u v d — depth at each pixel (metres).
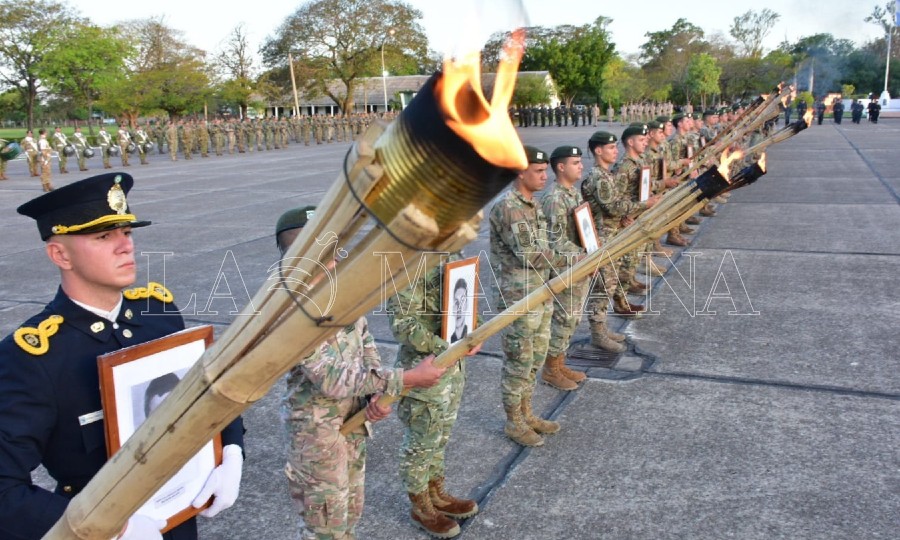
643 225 2.49
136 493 1.18
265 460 4.30
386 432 4.61
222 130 33.44
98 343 1.94
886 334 6.15
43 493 1.67
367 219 0.84
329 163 25.86
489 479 4.01
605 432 4.54
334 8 48.41
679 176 8.10
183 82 47.41
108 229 1.86
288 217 2.58
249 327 0.99
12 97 54.06
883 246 9.65
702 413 4.75
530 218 4.29
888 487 3.78
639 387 5.24
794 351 5.84
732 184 2.40
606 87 56.47
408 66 49.88
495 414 4.84
